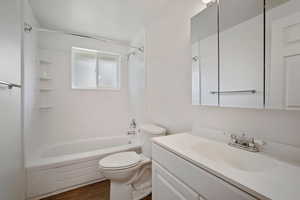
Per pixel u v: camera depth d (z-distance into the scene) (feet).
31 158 5.54
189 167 2.61
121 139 8.86
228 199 1.91
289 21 2.42
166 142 3.56
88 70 8.93
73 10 5.91
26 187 4.81
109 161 4.82
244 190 1.71
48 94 7.43
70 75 8.08
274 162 2.40
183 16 4.84
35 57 6.52
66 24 7.09
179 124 5.15
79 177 5.68
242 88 3.13
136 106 8.52
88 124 8.60
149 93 7.06
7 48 3.19
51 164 5.17
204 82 4.05
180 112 5.10
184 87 4.90
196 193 2.47
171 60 5.49
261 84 2.80
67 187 5.48
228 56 3.42
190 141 3.65
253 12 2.91
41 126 7.18
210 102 3.89
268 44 2.69
